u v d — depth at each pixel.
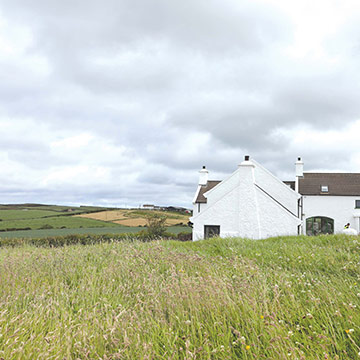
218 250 12.68
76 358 4.35
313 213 33.28
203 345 4.48
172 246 13.84
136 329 5.02
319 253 10.51
